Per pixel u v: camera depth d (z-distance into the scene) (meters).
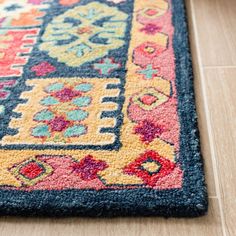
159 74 1.08
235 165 0.84
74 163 0.86
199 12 1.32
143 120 0.94
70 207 0.77
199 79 1.07
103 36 1.24
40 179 0.83
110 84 1.06
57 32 1.28
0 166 0.87
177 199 0.77
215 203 0.78
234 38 1.20
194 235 0.73
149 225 0.75
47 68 1.13
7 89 1.07
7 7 1.42
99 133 0.92
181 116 0.95
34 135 0.93
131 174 0.83
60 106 1.00
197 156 0.85
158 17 1.30
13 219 0.78
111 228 0.75
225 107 0.98
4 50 1.21
